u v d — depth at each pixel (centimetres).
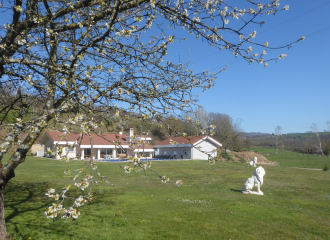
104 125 430
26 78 454
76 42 459
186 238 580
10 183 1234
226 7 395
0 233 486
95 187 1209
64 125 361
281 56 380
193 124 404
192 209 823
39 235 573
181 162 2931
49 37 439
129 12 482
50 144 3362
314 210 841
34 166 2134
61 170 1891
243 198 1010
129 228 638
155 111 415
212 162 367
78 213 327
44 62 503
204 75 543
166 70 489
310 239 588
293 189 1269
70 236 576
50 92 466
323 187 1349
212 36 431
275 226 672
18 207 785
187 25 452
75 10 428
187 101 486
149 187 1240
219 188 1253
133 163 350
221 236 596
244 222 700
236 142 4419
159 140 4522
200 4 441
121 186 1260
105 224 664
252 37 390
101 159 3506
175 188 1226
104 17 439
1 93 570
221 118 4341
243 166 2505
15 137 432
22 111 518
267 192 1172
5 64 468
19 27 450
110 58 477
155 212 784
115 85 454
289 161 3791
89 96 425
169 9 418
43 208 781
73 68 467
